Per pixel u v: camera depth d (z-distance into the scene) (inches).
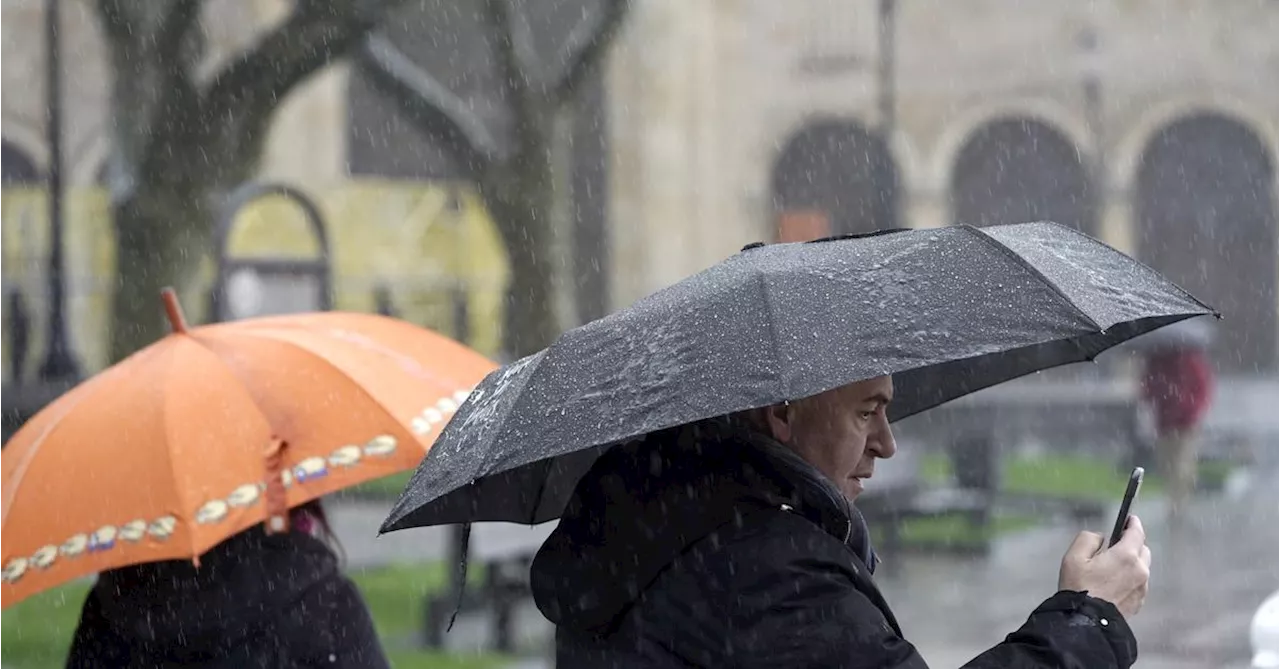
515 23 1875.0
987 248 342.3
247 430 487.5
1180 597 1432.1
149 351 519.2
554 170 1884.8
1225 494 2177.7
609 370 331.9
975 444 1841.8
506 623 1237.1
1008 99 4552.2
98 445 483.2
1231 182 4466.0
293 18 1727.4
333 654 492.7
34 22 3969.0
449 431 361.7
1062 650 320.8
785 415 355.9
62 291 2628.0
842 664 316.8
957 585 1552.7
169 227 1701.5
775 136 4694.9
